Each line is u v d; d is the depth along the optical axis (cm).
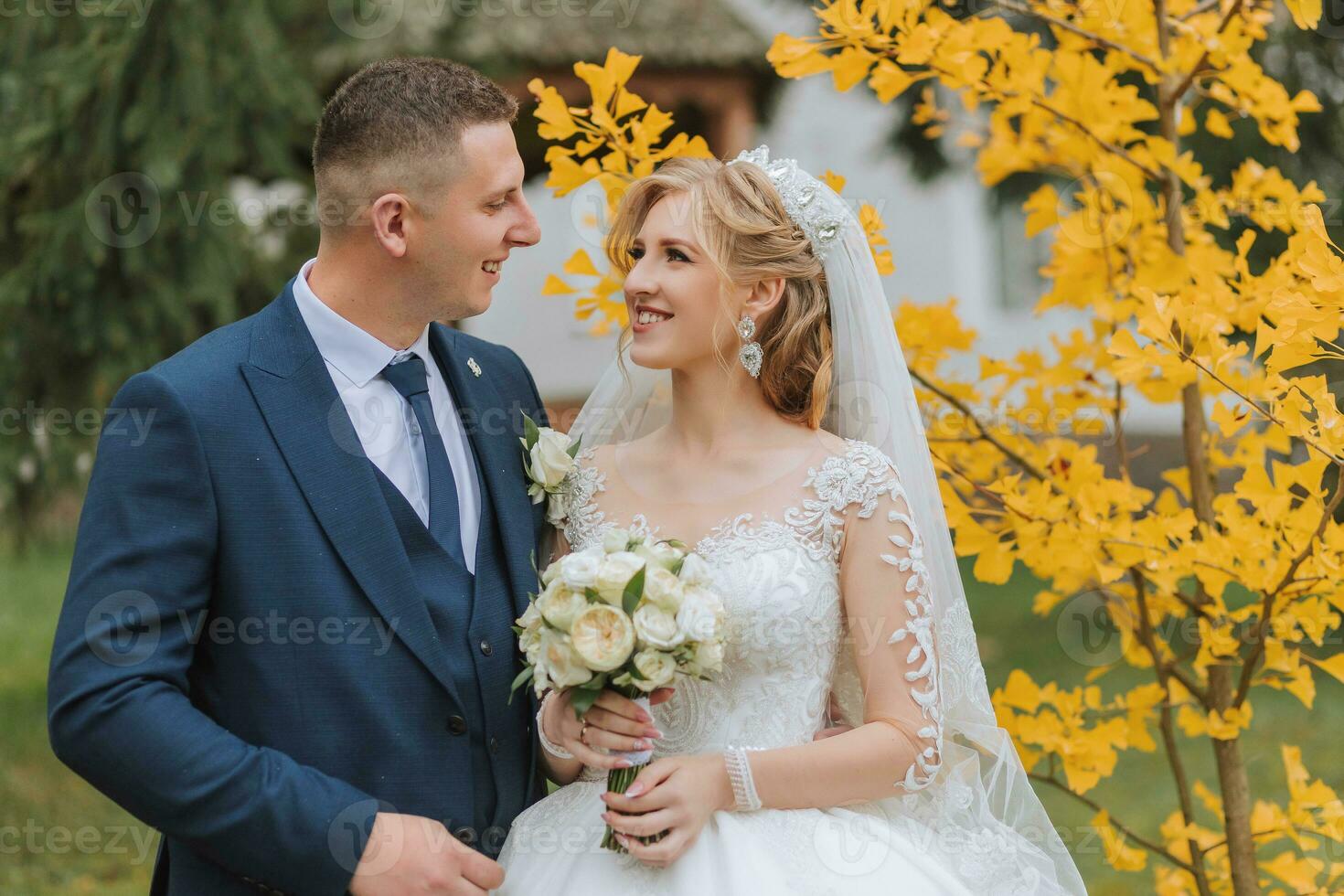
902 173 853
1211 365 221
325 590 193
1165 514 280
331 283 207
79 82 449
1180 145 556
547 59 730
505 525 213
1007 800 223
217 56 456
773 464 217
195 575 189
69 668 182
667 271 215
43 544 530
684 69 809
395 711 195
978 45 263
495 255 208
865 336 225
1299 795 258
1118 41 285
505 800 209
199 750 179
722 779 196
